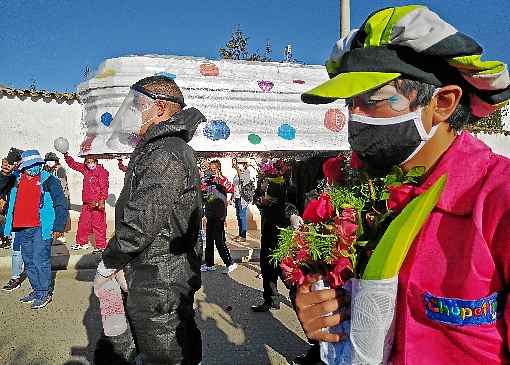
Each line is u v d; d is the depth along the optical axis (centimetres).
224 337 485
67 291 679
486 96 130
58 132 1373
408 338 114
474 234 107
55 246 991
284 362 423
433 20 118
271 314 561
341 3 688
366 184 137
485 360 107
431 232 114
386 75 120
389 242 113
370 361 114
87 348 459
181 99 293
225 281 732
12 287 683
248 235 1202
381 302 113
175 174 251
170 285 254
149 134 264
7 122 1330
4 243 1009
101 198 945
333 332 124
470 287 106
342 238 125
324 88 123
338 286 126
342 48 137
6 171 676
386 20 123
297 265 135
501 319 108
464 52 117
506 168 110
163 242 254
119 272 270
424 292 112
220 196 777
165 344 253
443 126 126
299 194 226
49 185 597
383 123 124
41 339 483
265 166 540
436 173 119
